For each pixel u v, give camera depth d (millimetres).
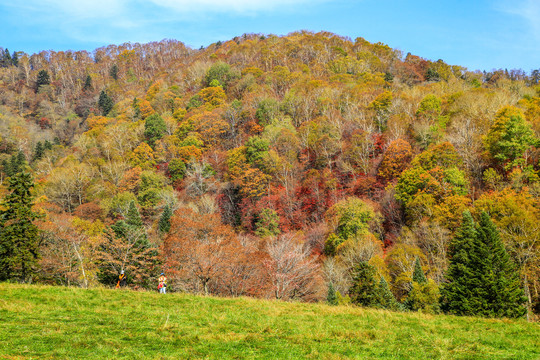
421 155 65062
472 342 15648
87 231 52281
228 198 80938
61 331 14102
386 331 16750
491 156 61719
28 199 37812
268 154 82625
